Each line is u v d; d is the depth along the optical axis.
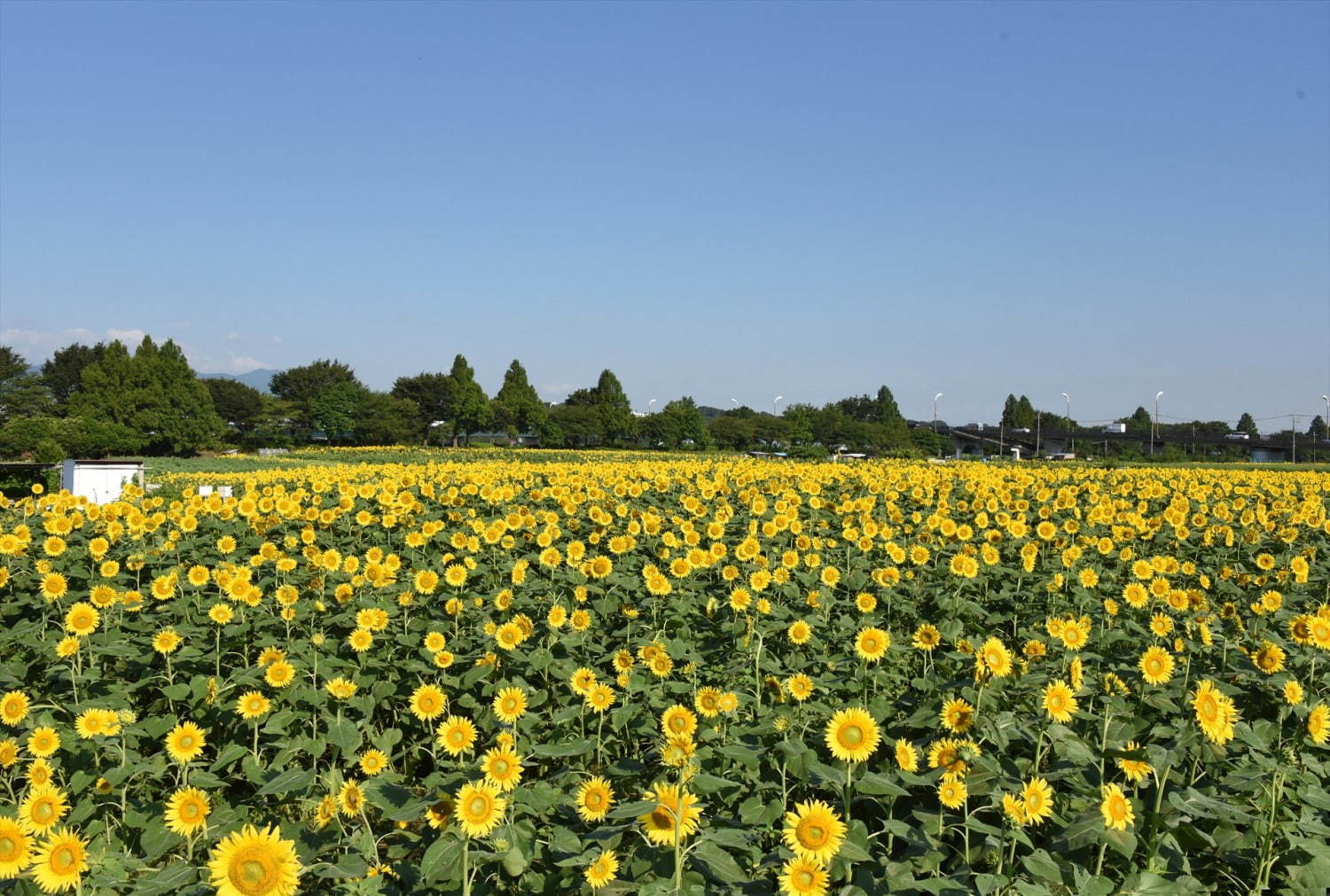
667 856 4.45
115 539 11.78
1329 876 4.48
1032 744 5.70
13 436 66.12
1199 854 4.94
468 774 4.97
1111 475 27.88
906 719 6.04
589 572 9.52
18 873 3.94
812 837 3.99
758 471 28.67
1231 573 10.83
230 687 6.71
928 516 15.30
